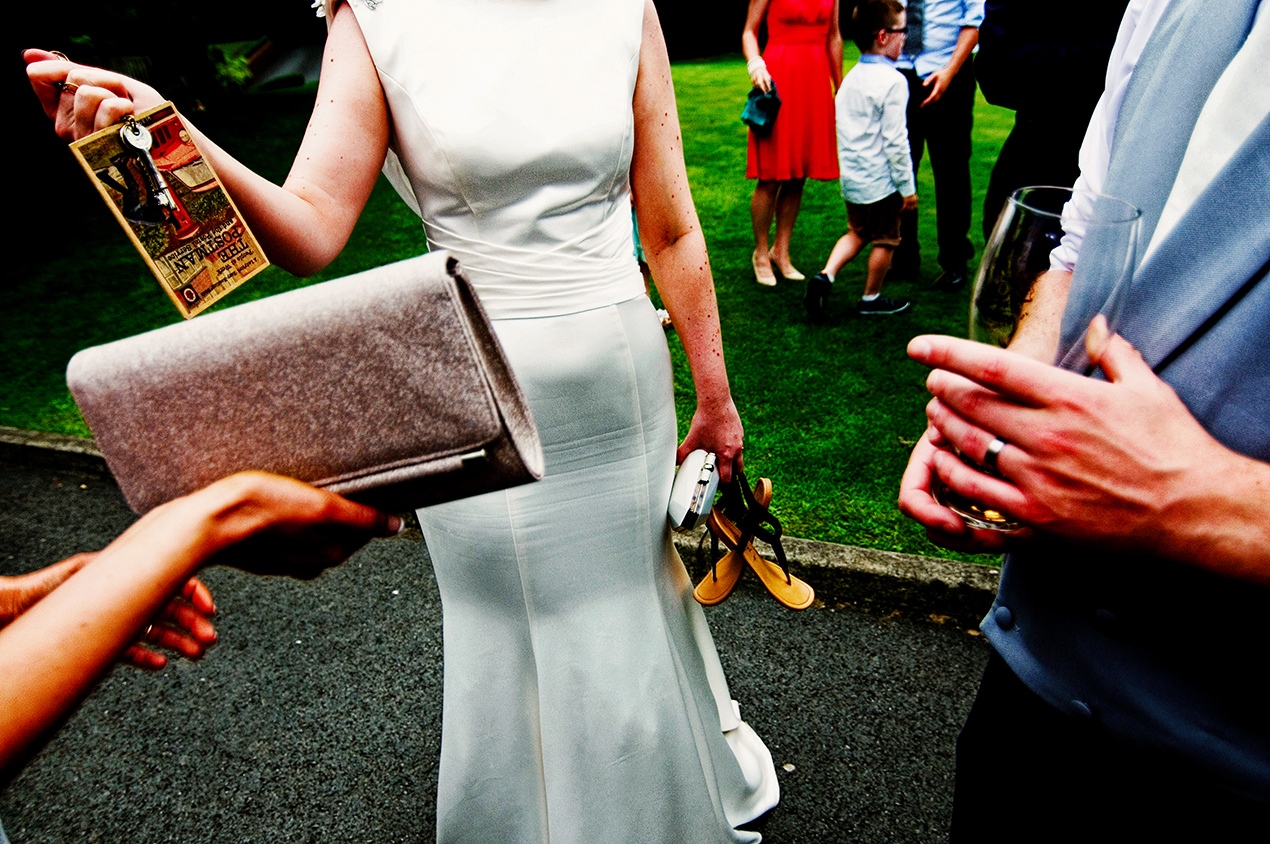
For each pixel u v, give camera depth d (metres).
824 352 3.90
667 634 1.53
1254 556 0.59
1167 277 0.70
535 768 1.53
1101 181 0.98
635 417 1.38
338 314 0.58
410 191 1.35
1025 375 0.61
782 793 1.91
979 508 0.79
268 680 2.34
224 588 2.72
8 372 4.30
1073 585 0.81
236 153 8.20
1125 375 0.62
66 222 6.82
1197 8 0.74
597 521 1.39
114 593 0.51
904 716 2.10
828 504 2.80
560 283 1.27
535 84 1.18
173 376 0.59
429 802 1.95
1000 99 3.19
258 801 1.98
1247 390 0.65
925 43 4.14
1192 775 0.76
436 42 1.14
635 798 1.51
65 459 3.54
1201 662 0.73
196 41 9.45
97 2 8.26
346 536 0.63
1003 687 0.97
